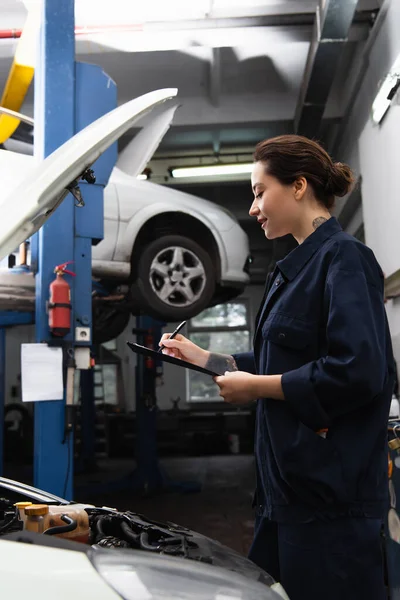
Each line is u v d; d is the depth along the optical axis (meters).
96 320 6.24
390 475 2.19
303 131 7.00
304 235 1.30
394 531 2.18
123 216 4.86
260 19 5.58
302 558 1.12
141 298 4.96
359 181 6.03
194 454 11.95
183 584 0.87
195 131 7.87
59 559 0.84
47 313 3.28
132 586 0.82
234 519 5.02
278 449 1.14
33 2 4.76
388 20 4.79
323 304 1.18
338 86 7.20
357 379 1.05
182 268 5.10
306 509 1.12
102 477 8.66
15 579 0.78
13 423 11.89
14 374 13.56
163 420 12.20
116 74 6.96
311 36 5.70
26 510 1.26
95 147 1.12
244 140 8.30
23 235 1.12
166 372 14.14
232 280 5.42
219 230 5.40
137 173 5.23
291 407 1.11
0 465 5.77
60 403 3.24
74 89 3.48
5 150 3.85
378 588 1.10
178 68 6.89
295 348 1.19
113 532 1.34
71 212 3.41
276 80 7.21
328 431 1.14
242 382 1.16
